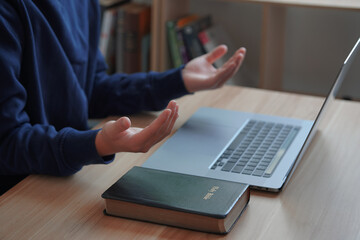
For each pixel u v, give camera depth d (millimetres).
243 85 3057
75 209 958
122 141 992
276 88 2930
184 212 876
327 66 2963
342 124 1279
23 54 1208
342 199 980
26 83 1227
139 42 2844
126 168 1093
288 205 959
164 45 2830
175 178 980
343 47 2895
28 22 1199
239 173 1049
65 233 890
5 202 980
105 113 1446
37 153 1061
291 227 897
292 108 1380
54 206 967
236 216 911
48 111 1314
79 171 1084
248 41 3104
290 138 1200
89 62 1471
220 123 1289
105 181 1049
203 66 1392
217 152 1140
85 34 1426
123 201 912
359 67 2852
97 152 1019
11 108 1110
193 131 1244
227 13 3092
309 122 1285
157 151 1149
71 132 1065
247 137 1209
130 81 1427
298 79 3051
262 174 1041
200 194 918
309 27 2918
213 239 863
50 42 1275
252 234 877
